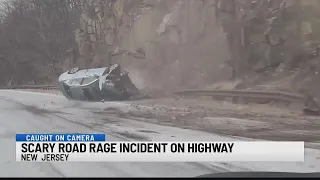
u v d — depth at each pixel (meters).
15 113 26.05
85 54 59.91
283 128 16.75
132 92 32.81
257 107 24.73
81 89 32.50
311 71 26.02
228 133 15.51
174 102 29.41
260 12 31.94
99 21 58.53
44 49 100.38
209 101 29.11
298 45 28.59
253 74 30.98
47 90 63.81
